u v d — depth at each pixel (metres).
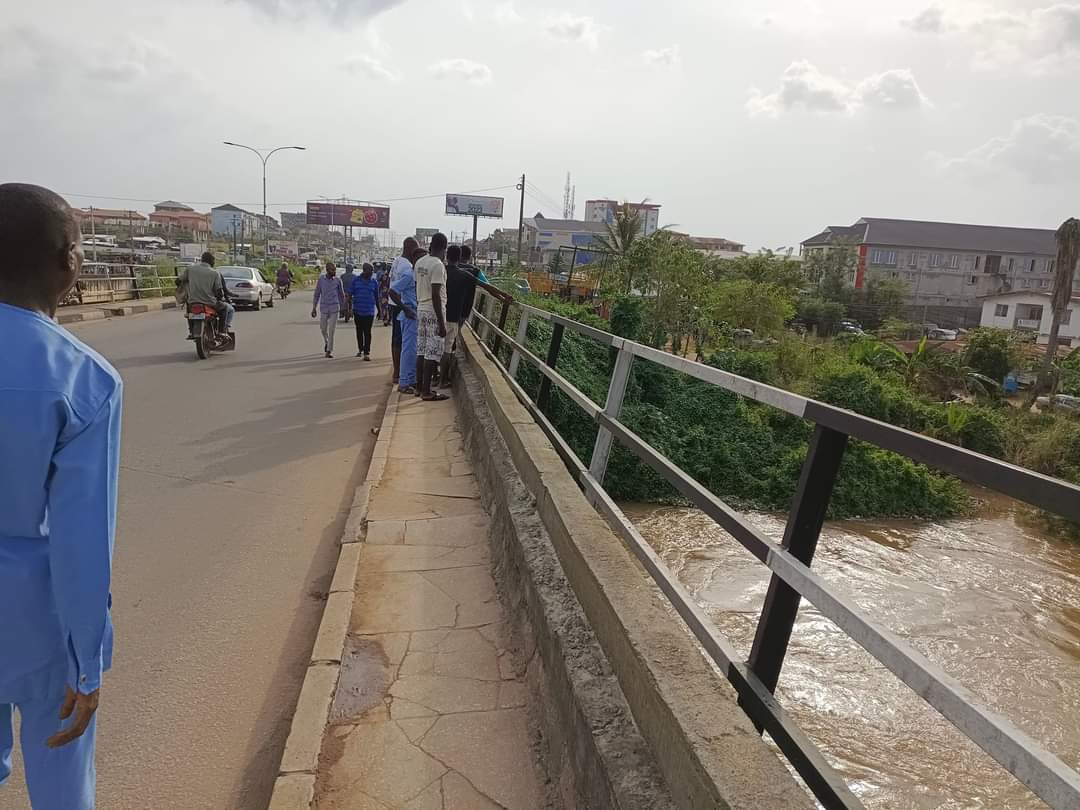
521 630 3.27
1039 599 8.89
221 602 3.91
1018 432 19.27
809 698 5.62
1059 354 39.66
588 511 3.28
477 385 7.61
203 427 7.66
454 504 5.17
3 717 1.77
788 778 1.54
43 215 1.59
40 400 1.47
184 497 5.52
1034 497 1.10
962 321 64.06
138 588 4.04
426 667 3.14
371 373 11.73
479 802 2.37
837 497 12.79
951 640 7.50
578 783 2.17
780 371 23.95
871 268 76.06
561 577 3.10
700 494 2.28
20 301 1.59
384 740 2.66
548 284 38.69
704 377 2.46
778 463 13.26
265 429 7.66
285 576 4.24
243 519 5.11
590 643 2.54
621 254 38.19
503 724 2.76
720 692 1.86
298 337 16.97
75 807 1.71
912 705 5.55
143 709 2.98
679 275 28.53
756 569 8.45
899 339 50.41
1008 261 76.56
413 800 2.37
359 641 3.35
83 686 1.56
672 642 2.13
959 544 11.48
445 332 8.77
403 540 4.52
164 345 13.91
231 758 2.71
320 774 2.48
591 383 13.02
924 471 13.90
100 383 1.57
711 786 1.53
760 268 49.25
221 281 12.57
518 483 4.37
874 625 1.36
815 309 53.66
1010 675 6.74
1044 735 5.75
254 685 3.17
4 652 1.53
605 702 2.20
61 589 1.51
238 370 11.44
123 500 5.41
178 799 2.50
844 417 1.61
